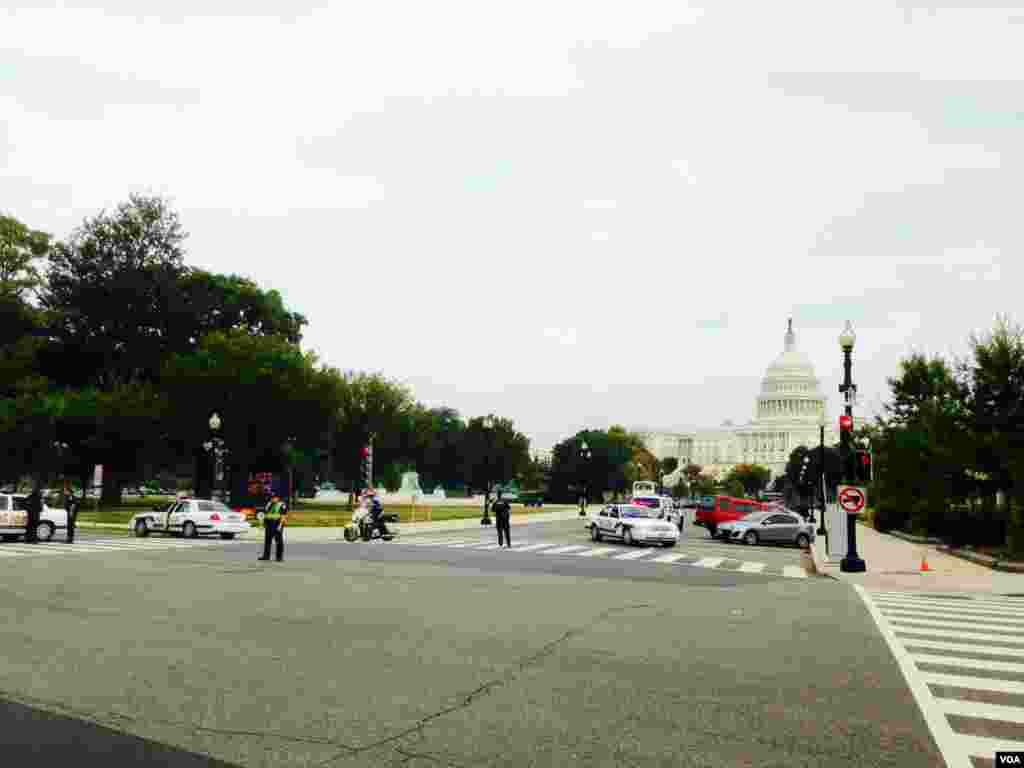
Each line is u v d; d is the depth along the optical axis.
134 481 91.50
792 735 7.88
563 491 134.12
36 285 62.97
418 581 20.45
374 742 7.47
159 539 36.53
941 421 34.47
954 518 37.19
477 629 13.35
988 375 31.55
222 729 7.81
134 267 66.31
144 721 8.05
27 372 63.59
